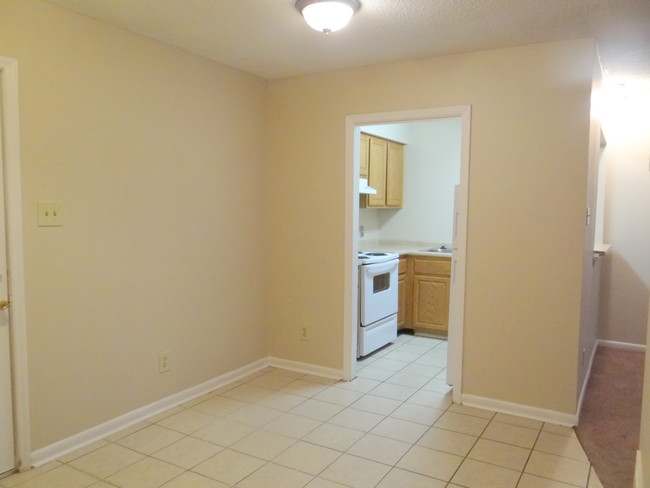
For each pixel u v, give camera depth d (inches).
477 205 124.2
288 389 139.0
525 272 119.5
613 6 93.5
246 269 148.9
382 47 120.0
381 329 176.7
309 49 122.0
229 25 106.3
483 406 126.3
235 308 145.3
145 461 99.0
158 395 122.4
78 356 103.7
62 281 99.8
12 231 91.0
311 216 148.7
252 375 150.6
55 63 96.5
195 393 132.7
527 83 117.1
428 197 221.8
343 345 146.3
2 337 91.4
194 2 94.5
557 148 114.7
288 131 150.6
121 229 110.9
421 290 196.5
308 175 148.2
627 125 183.0
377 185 203.8
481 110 122.5
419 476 94.0
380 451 103.7
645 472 78.5
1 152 89.5
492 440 108.7
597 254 150.4
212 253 135.9
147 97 115.1
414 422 117.9
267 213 156.1
